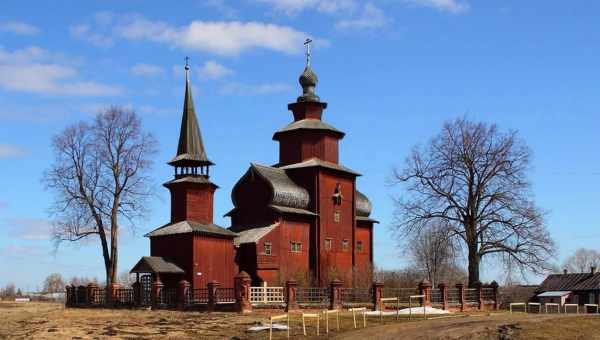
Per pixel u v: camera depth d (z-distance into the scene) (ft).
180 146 241.14
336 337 126.62
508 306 226.79
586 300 313.32
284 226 252.01
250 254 241.35
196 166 238.68
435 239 253.24
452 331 128.57
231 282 233.14
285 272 246.68
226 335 131.54
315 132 273.75
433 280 323.57
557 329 128.57
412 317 159.22
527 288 327.88
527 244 227.20
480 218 232.32
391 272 291.79
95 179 243.81
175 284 219.82
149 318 161.48
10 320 163.02
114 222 242.58
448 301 202.28
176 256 223.71
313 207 263.49
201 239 224.53
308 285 240.73
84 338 128.47
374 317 158.71
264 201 255.29
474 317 154.61
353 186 280.10
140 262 211.82
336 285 186.09
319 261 258.98
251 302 181.06
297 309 179.73
